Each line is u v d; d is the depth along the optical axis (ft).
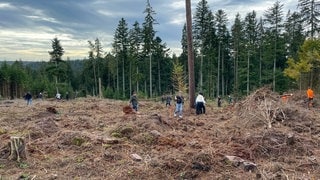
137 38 197.06
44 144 28.55
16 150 24.39
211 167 22.65
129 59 201.36
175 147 27.99
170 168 22.39
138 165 23.22
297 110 41.22
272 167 22.74
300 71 129.49
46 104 96.63
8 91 243.19
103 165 23.36
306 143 28.50
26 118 50.06
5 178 20.85
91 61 250.98
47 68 191.72
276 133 29.25
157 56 199.00
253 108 38.45
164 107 75.66
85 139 29.12
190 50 62.90
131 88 215.51
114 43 206.69
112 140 28.45
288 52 172.55
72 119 45.55
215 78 191.31
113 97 195.83
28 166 23.27
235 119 40.09
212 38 168.35
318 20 124.77
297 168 22.98
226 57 195.11
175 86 159.63
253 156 25.67
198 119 47.37
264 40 172.96
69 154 26.27
